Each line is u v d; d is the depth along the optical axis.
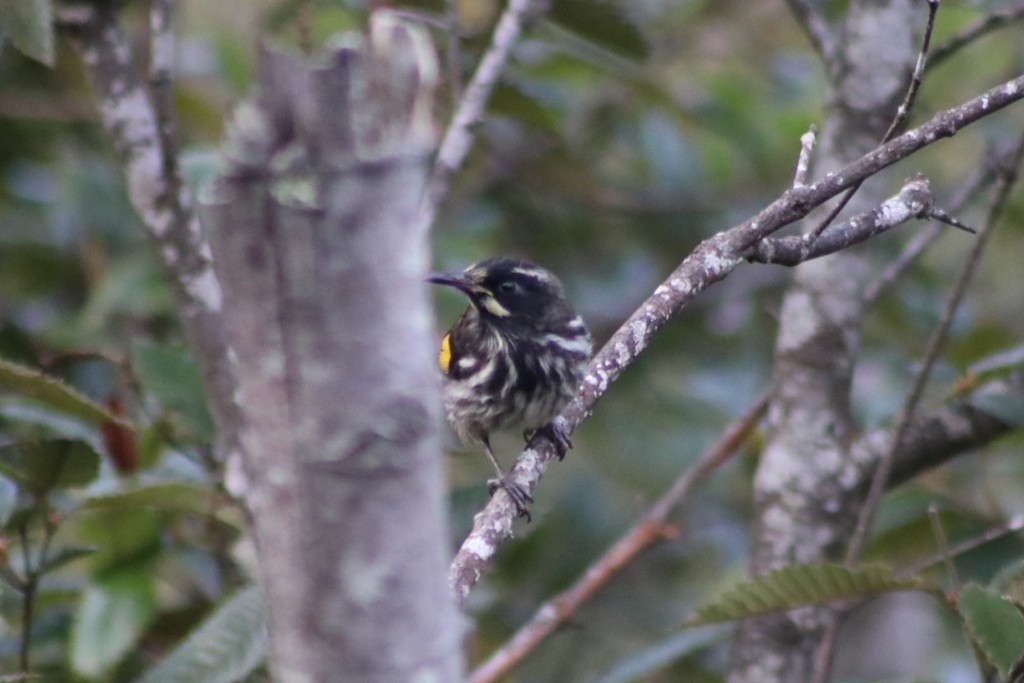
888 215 7.35
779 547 10.05
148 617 8.74
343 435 3.71
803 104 15.60
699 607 7.48
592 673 12.17
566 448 8.32
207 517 8.88
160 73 8.04
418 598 3.84
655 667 9.54
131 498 8.12
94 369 11.67
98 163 13.32
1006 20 10.10
